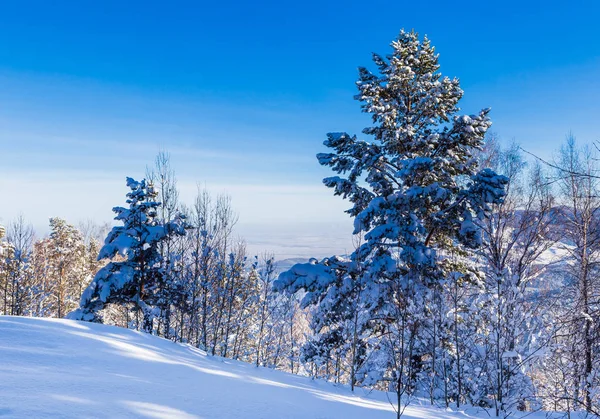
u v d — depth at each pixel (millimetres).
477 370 11984
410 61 15469
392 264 12477
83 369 5855
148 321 17250
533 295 11711
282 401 6359
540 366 11594
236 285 17688
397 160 14969
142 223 19141
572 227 12383
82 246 39406
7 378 4613
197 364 8852
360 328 13680
